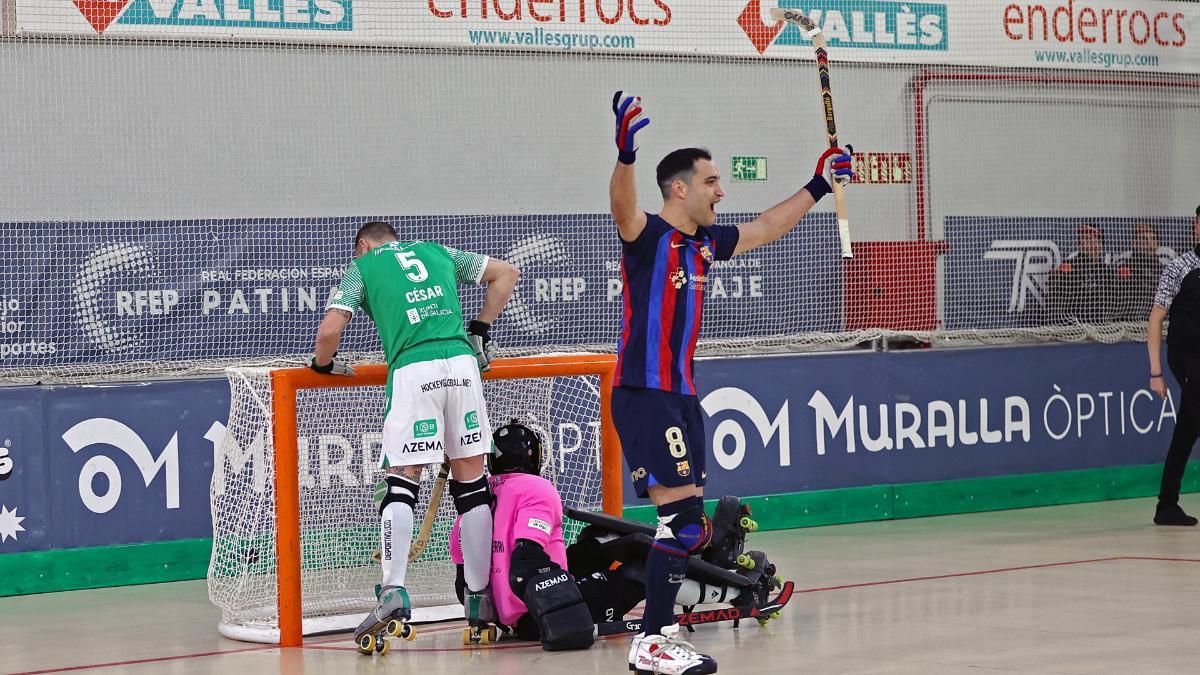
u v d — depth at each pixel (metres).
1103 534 32.06
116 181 29.91
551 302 33.66
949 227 37.19
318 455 24.80
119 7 29.95
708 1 35.16
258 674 19.48
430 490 25.83
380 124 32.22
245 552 23.31
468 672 19.06
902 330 36.66
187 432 29.38
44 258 29.28
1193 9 40.00
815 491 34.81
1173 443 33.19
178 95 30.44
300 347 31.48
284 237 31.31
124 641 22.58
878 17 36.56
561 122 33.88
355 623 23.19
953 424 36.69
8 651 21.81
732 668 18.56
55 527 28.16
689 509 17.69
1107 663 18.11
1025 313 38.00
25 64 29.20
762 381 34.34
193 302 30.50
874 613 22.66
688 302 17.81
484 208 33.16
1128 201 39.22
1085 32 38.66
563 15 33.81
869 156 36.47
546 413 25.41
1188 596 23.42
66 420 28.31
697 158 17.94
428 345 21.06
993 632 20.56
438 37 32.66
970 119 37.44
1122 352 39.03
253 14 31.05
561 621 20.42
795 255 35.56
